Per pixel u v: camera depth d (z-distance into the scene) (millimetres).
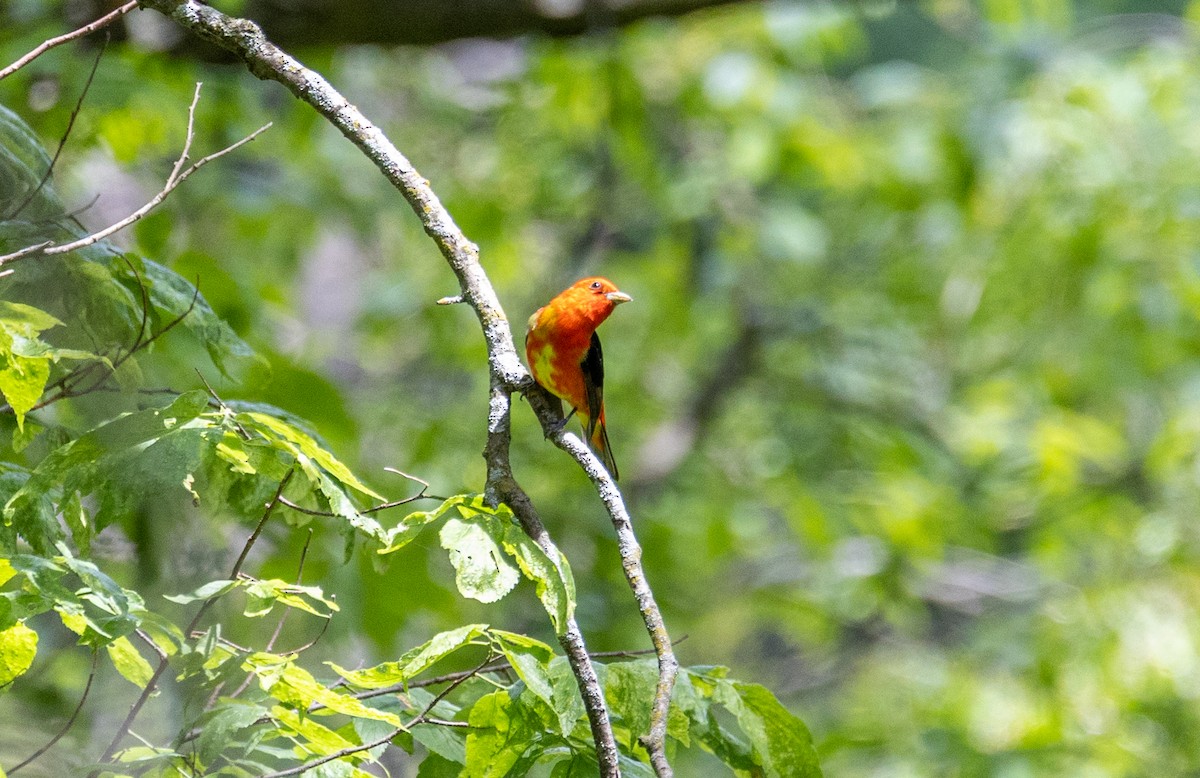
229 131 10555
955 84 16453
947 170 15516
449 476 13641
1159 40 16094
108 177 10391
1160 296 15570
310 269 16016
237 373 6738
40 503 3998
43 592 3574
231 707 3781
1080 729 13039
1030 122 15148
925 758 13516
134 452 3838
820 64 16062
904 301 17641
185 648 3809
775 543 19234
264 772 3914
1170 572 14938
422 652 3748
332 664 3885
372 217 14336
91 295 4684
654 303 17500
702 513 16297
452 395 16859
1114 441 15773
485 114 15391
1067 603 14781
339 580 6824
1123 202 15430
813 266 17984
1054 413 16062
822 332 17875
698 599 17188
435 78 15172
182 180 4113
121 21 8609
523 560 3705
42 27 8117
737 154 15375
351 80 14320
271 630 5961
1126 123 15508
